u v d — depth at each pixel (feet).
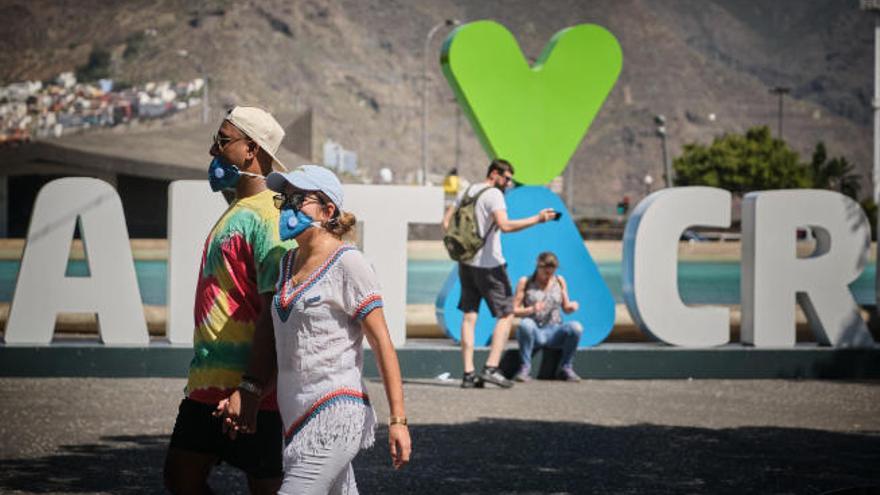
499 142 44.09
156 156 214.90
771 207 40.98
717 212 41.32
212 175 15.69
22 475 24.03
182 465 15.53
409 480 24.07
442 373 39.68
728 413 33.19
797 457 27.04
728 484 24.13
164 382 37.01
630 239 41.27
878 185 353.31
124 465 25.08
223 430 14.79
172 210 38.42
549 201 43.24
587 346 41.86
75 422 30.07
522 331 39.27
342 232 14.35
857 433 30.32
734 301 91.71
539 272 39.58
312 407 13.97
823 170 498.69
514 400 34.96
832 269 41.42
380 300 14.11
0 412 31.35
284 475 14.24
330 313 14.05
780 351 40.78
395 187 39.55
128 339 38.42
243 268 15.28
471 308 37.78
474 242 36.78
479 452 27.04
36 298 38.17
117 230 38.29
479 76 44.04
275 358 14.83
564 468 25.43
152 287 92.84
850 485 24.08
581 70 44.96
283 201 14.26
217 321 15.34
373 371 39.55
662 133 282.15
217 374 15.31
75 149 207.62
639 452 27.32
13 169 205.36
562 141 44.75
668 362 40.45
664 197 40.81
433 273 122.83
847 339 41.52
